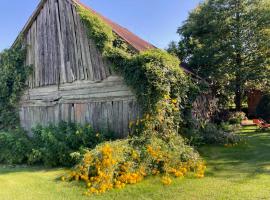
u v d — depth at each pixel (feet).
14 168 28.22
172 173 22.81
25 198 18.98
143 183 21.11
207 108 48.85
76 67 36.68
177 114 30.55
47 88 40.42
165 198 18.12
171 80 29.17
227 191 18.74
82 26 35.94
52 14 39.78
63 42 38.24
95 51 34.53
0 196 19.48
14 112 44.47
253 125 54.03
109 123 33.27
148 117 27.53
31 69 42.37
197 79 44.11
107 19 48.88
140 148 24.47
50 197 19.08
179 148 25.80
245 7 55.11
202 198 17.79
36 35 41.86
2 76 43.96
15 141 32.32
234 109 63.62
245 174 22.49
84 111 35.78
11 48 43.93
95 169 22.02
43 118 40.78
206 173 23.20
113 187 20.42
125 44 31.91
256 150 31.32
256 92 67.51
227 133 37.22
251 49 55.57
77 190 20.26
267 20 52.95
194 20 61.31
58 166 27.94
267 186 19.44
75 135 29.89
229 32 56.65
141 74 28.76
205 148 33.09
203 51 56.44
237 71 54.29
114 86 32.99
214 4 57.11
